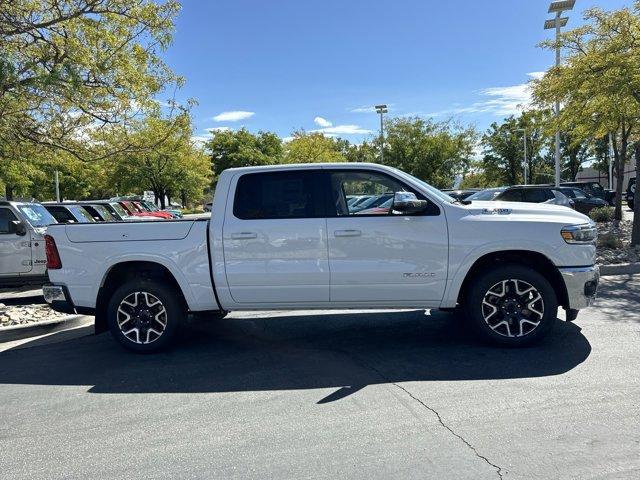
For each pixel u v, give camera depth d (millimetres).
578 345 5582
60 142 9609
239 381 5027
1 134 9078
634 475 3146
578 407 4094
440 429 3826
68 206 14211
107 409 4473
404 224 5504
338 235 5539
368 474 3262
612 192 32250
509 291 5535
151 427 4074
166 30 9180
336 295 5641
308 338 6379
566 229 5387
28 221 10039
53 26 8555
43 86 7855
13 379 5328
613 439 3580
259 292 5707
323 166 5746
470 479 3170
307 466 3389
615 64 10578
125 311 5965
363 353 5699
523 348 5562
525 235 5387
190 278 5770
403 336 6258
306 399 4512
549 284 5426
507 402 4246
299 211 5664
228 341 6371
